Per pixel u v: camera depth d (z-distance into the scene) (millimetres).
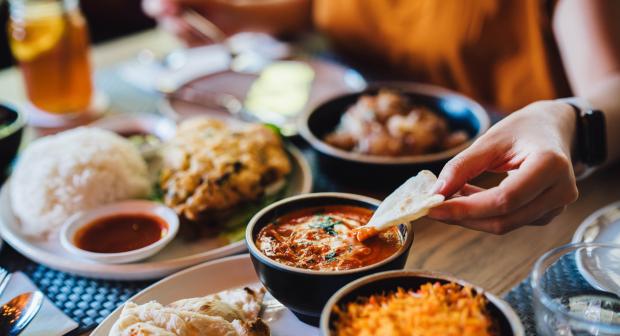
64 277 633
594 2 819
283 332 547
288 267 514
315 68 1026
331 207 590
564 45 880
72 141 732
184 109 912
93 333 539
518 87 1000
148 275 619
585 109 644
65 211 689
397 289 495
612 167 741
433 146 772
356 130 799
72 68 892
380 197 721
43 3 869
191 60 1057
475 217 534
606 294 529
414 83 1010
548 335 493
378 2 1088
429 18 1044
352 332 466
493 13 987
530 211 551
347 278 508
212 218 689
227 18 1157
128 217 689
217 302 542
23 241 658
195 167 709
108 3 1701
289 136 822
